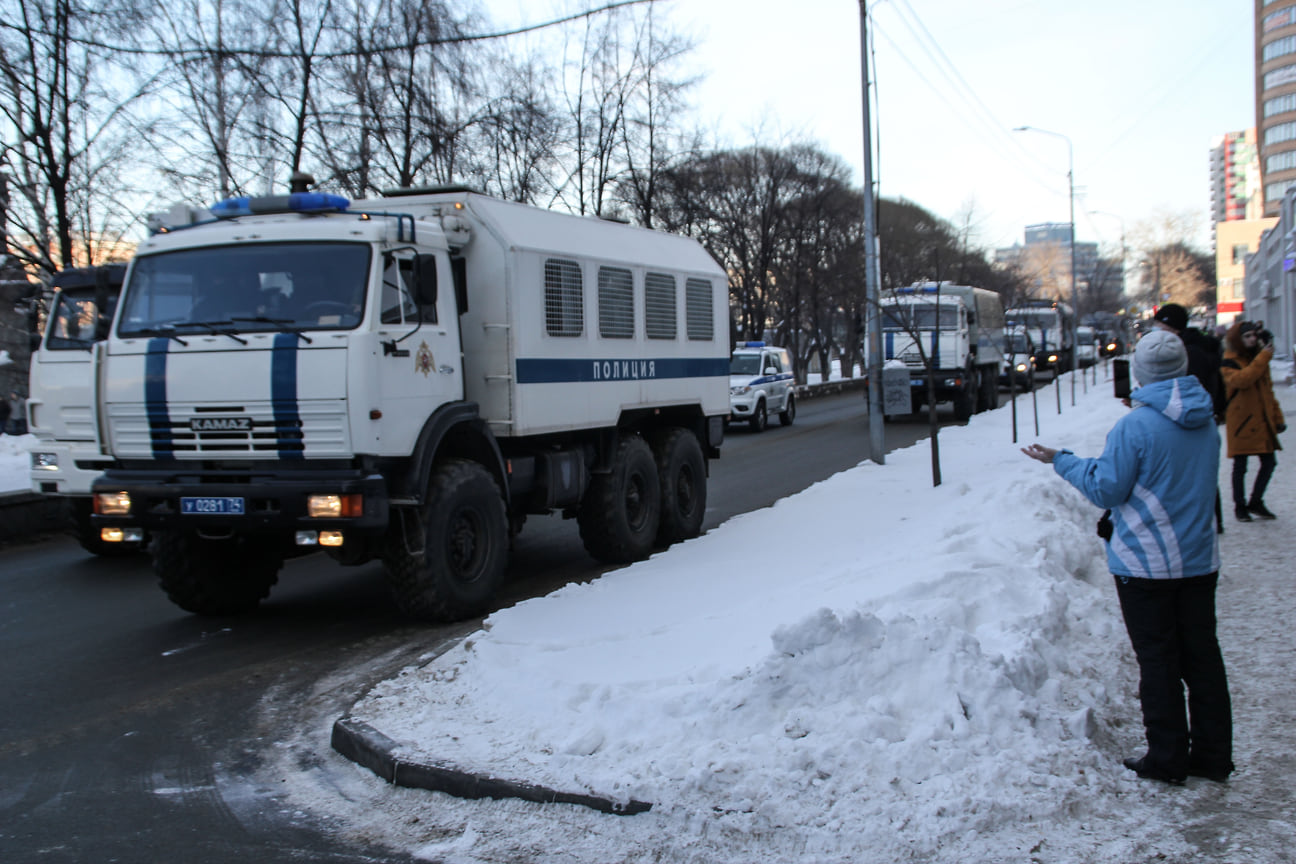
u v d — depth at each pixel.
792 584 7.61
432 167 21.42
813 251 44.44
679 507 11.09
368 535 7.20
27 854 4.08
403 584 7.49
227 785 4.80
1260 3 112.00
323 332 6.95
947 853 3.75
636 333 10.23
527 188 24.31
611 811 4.11
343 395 6.86
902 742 4.30
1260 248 53.31
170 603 8.99
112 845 4.16
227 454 7.10
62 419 10.71
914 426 26.25
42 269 17.70
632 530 10.09
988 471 14.10
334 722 5.43
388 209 8.66
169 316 7.40
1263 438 9.84
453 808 4.34
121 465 7.55
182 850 4.10
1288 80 108.69
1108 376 41.22
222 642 7.51
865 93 16.33
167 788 4.77
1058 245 96.56
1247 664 5.85
